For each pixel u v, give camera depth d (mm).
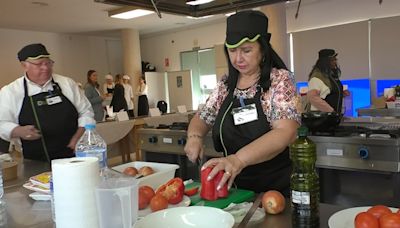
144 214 956
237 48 1232
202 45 8844
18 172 1836
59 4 5844
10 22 7238
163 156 3447
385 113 4051
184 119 5574
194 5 2463
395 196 2123
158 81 9453
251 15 1208
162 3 2264
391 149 2090
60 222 854
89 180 850
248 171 1337
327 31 6379
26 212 1160
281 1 2227
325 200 2400
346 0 6172
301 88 5973
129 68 8805
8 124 2098
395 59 5723
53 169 845
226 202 1033
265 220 920
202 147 1385
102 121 5000
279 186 1314
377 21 5828
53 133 2219
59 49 9062
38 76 2154
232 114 1339
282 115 1209
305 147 848
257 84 1296
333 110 2955
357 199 2295
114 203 830
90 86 5715
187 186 1202
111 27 8438
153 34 9758
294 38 6781
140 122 4941
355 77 6168
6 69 8086
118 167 1358
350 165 2254
